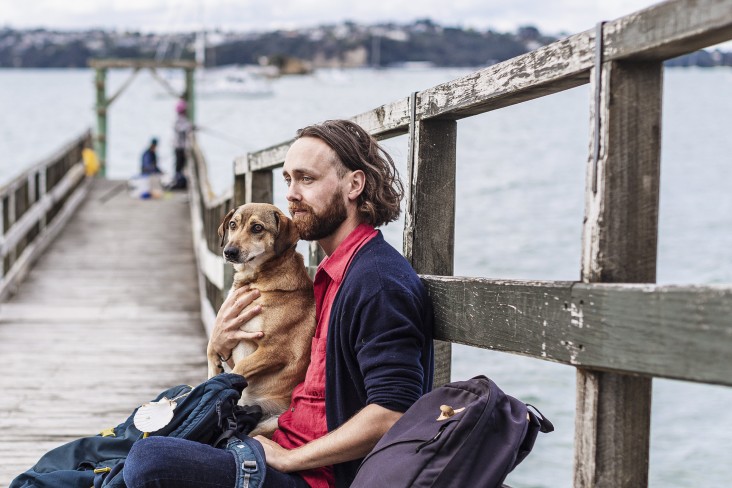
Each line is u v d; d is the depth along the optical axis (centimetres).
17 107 10331
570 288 175
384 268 225
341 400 228
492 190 2991
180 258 1186
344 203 243
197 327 805
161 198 1670
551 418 873
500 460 184
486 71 216
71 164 1623
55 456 264
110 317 848
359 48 18412
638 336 156
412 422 203
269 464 225
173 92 2108
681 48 154
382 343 214
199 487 215
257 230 297
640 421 171
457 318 224
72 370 620
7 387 566
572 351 175
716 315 140
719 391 1047
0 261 955
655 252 170
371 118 303
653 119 168
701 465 797
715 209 2641
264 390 292
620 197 168
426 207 260
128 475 215
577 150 4512
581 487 175
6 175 3316
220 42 18100
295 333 296
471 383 203
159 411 243
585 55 174
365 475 195
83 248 1222
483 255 1883
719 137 5419
